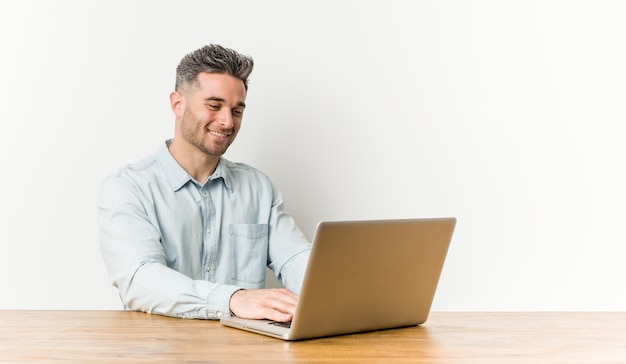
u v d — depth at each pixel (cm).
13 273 273
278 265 252
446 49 284
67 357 130
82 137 274
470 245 285
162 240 236
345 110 282
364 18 282
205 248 245
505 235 286
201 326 165
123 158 275
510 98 285
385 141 283
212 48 240
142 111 276
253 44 279
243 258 249
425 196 284
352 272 150
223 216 248
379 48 282
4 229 273
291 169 282
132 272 194
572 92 286
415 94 283
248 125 281
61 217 274
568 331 163
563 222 287
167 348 139
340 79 282
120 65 275
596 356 136
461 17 284
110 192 228
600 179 287
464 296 286
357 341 149
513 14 285
